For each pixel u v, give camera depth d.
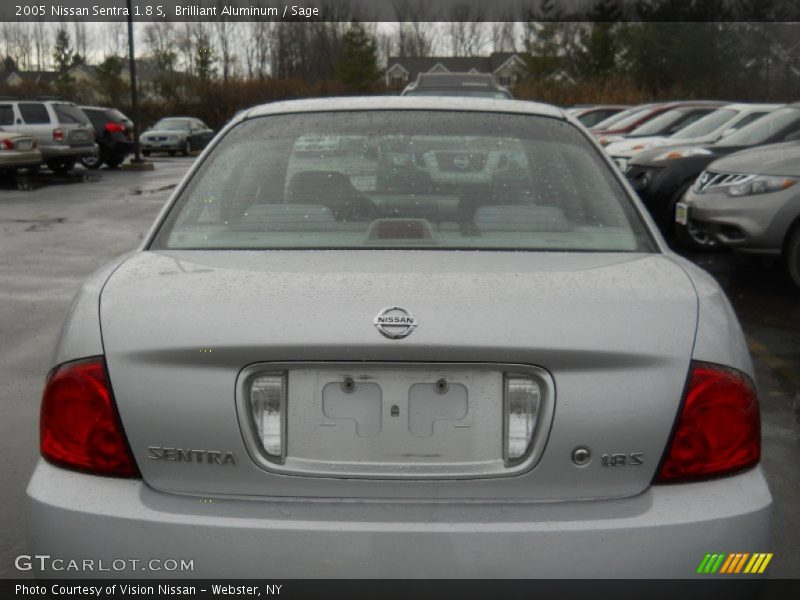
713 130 13.53
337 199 2.82
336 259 2.46
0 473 4.13
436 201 2.83
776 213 7.97
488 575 2.02
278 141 3.04
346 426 2.11
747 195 8.09
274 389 2.11
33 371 5.82
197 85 53.16
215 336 2.08
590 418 2.07
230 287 2.23
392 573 2.02
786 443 4.47
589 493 2.09
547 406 2.07
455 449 2.10
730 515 2.08
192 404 2.09
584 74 59.19
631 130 17.78
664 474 2.10
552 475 2.08
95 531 2.08
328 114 3.14
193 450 2.10
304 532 2.02
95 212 15.76
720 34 50.69
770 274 8.99
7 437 4.61
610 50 58.78
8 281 9.00
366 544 2.02
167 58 61.12
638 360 2.08
